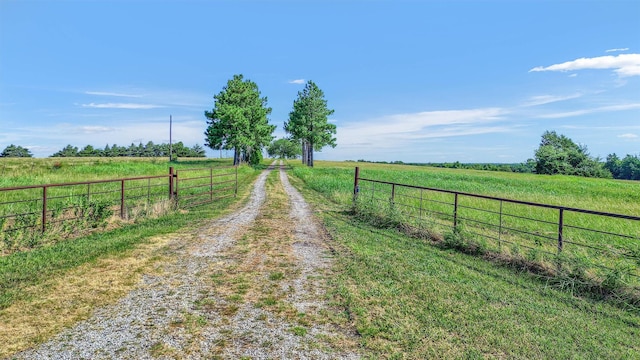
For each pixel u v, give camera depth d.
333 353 3.60
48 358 3.40
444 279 6.03
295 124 58.88
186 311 4.54
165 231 9.33
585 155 75.00
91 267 6.14
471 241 7.90
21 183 18.23
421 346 3.79
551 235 10.01
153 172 30.06
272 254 7.42
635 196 24.91
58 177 21.84
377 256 7.36
